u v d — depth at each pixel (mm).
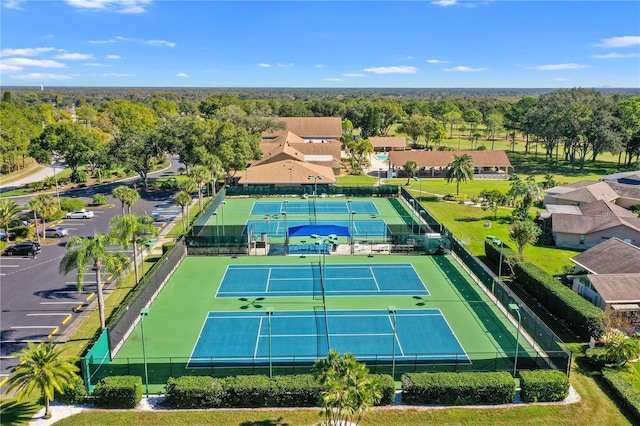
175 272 52812
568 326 40469
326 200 89625
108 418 28422
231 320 41469
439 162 115250
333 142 127562
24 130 123562
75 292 46438
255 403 29547
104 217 73438
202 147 90500
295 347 36875
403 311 43250
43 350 27984
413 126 158000
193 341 37750
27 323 40219
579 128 119500
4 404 29672
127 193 58500
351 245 59406
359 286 49156
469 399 29906
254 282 50156
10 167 116500
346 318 41906
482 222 74188
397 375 32406
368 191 92562
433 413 29078
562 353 32281
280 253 59250
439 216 77688
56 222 70312
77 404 29734
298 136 148375
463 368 32812
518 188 77438
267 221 72250
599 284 42125
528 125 144375
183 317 41969
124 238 42469
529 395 30109
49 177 97938
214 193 84812
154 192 92062
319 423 27375
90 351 30969
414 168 102875
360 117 195875
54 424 27812
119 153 92188
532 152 153125
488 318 41938
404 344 37312
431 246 59219
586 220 63219
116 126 156500
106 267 35938
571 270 51906
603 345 37000
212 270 53531
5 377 32875
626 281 42500
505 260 51969
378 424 28141
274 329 39812
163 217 74250
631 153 123062
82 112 179875
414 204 79562
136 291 42781
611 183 86250
